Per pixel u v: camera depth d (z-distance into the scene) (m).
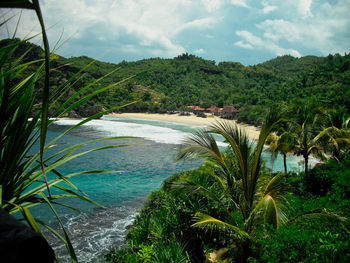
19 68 1.78
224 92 160.25
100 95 109.75
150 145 38.22
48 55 1.27
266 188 5.80
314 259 3.81
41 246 1.30
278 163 29.38
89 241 11.30
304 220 5.54
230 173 6.08
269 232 4.86
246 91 141.38
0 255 1.16
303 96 83.50
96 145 36.59
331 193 8.94
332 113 15.23
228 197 6.57
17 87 1.78
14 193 1.77
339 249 3.84
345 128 14.45
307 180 11.90
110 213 14.35
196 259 6.51
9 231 1.20
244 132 5.68
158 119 96.12
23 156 1.79
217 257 6.63
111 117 96.81
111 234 11.92
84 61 131.00
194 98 141.12
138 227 8.33
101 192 18.12
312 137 13.78
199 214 5.73
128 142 40.16
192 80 192.88
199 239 7.15
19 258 1.22
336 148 12.78
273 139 15.14
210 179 8.39
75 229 12.43
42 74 1.90
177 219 7.23
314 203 8.30
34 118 1.75
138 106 113.75
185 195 7.49
